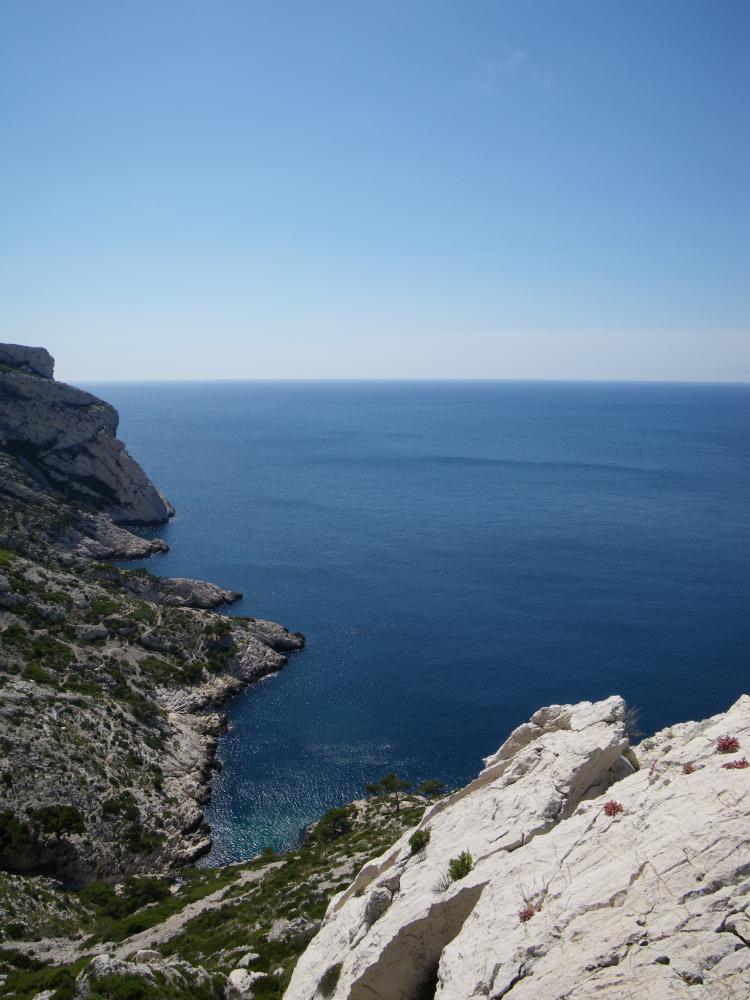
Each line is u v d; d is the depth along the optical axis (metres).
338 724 81.94
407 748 77.19
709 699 83.75
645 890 14.05
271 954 31.44
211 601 113.06
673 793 16.80
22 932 41.88
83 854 54.62
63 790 58.19
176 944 37.69
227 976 28.66
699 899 13.12
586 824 17.67
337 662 96.94
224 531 161.88
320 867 48.03
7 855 51.16
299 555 144.38
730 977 11.41
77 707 68.88
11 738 59.16
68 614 89.19
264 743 78.44
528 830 19.75
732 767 16.69
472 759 74.94
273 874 49.91
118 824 58.81
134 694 78.75
